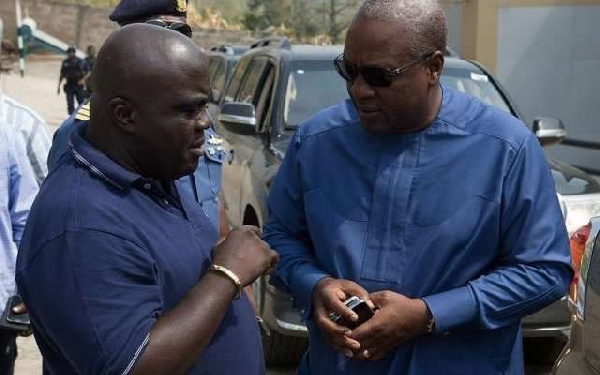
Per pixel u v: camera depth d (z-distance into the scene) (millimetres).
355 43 2242
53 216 1784
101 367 1709
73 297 1723
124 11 3012
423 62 2246
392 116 2285
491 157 2301
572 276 2365
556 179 4996
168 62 1834
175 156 1884
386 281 2320
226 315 2023
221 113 5863
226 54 10500
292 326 4410
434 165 2324
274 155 5152
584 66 12438
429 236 2295
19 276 1818
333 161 2455
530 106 12789
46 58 35156
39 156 3773
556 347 4867
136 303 1756
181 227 1946
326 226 2418
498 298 2252
